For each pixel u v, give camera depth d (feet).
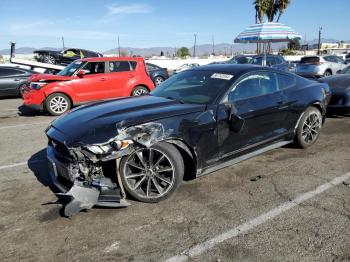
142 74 35.94
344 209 11.49
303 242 9.72
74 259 9.34
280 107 15.98
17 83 45.62
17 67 46.42
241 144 14.51
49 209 12.16
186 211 11.67
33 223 11.23
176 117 12.46
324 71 59.47
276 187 13.38
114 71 34.45
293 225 10.61
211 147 13.33
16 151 19.54
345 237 9.89
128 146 11.37
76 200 11.15
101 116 12.48
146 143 11.46
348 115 26.63
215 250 9.50
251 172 14.97
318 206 11.76
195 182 14.01
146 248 9.71
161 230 10.57
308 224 10.63
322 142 19.30
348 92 24.11
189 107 13.14
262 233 10.23
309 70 60.08
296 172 14.87
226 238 10.04
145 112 12.54
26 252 9.71
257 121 14.97
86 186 11.48
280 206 11.83
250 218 11.10
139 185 12.11
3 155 18.80
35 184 14.48
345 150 17.74
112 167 12.06
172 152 12.17
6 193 13.64
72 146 11.38
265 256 9.18
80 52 68.69
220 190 13.24
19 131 24.99
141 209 11.89
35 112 34.22
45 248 9.86
